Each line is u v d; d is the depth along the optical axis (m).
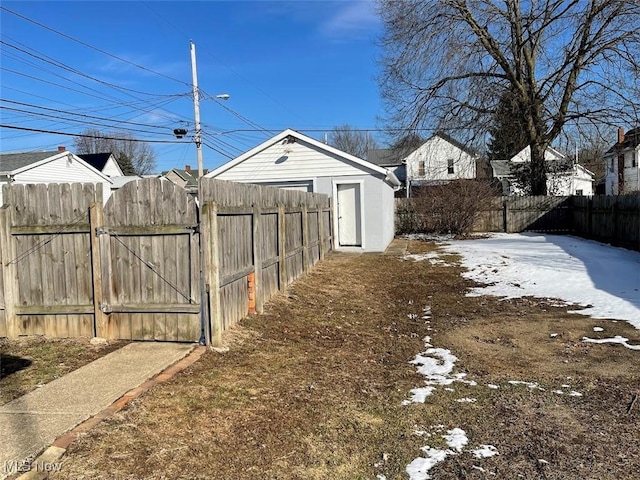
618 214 15.34
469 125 22.58
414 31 21.55
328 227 14.12
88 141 57.59
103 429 3.27
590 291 8.92
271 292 7.64
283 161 16.38
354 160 15.84
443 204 22.00
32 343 5.30
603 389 4.48
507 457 3.25
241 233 6.28
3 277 5.51
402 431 3.65
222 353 5.12
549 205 22.34
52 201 5.44
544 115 22.09
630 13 18.94
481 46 21.62
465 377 4.88
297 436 3.49
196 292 5.25
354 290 9.55
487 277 10.94
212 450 3.19
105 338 5.41
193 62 22.64
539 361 5.37
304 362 5.21
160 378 4.29
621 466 3.11
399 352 5.82
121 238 5.37
